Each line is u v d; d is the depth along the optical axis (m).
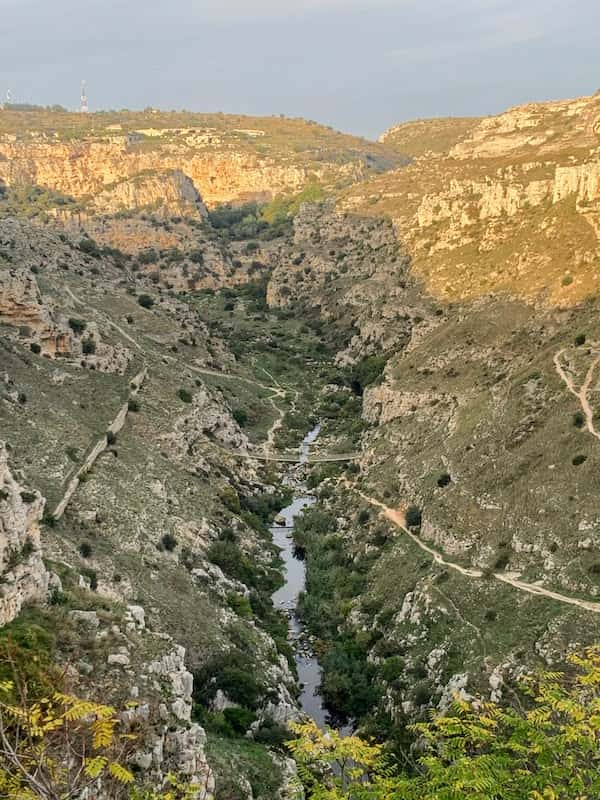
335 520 126.62
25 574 55.47
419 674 82.44
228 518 116.38
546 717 32.12
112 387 127.56
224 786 56.47
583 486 91.56
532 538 91.19
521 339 135.00
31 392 109.88
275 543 122.75
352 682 85.00
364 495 127.75
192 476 121.94
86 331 133.62
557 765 29.22
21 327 121.31
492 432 111.94
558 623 77.69
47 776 28.09
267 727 72.88
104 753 36.09
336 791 29.11
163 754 48.72
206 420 140.50
